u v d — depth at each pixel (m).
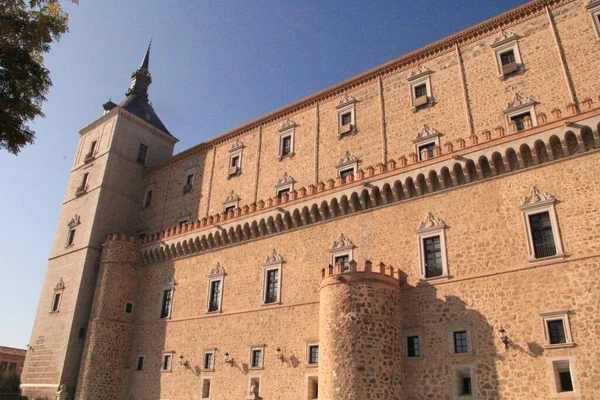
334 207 31.56
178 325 38.09
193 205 44.53
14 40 16.36
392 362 24.14
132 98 55.81
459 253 25.55
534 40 29.45
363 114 35.69
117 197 48.34
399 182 28.92
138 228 48.47
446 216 26.75
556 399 20.34
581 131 23.22
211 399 32.94
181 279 39.94
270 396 29.78
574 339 20.83
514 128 25.61
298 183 37.03
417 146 31.70
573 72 27.23
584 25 27.80
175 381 35.94
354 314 24.17
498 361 22.38
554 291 22.05
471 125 29.84
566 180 23.42
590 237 21.92
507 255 23.97
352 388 22.66
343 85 37.69
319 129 37.91
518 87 28.97
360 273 25.08
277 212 34.25
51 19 17.02
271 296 33.12
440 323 24.72
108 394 38.59
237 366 32.50
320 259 31.23
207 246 38.94
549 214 23.42
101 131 52.47
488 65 30.80
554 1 29.45
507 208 24.78
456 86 31.64
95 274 44.31
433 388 23.64
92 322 40.41
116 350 40.09
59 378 39.59
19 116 16.80
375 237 29.20
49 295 45.59
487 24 31.62
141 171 51.56
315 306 30.12
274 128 41.50
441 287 25.42
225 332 34.44
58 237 48.94
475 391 22.52
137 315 41.97
